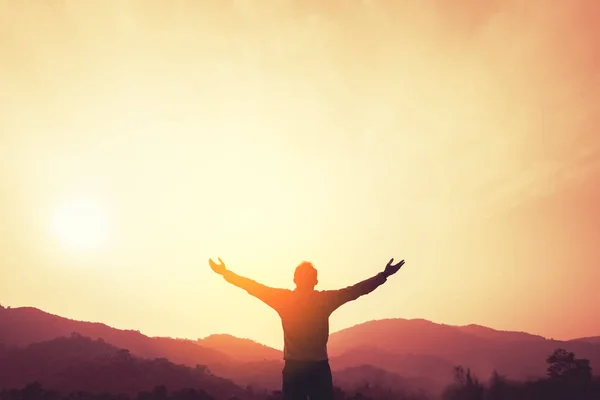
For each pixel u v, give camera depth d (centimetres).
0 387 16800
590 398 11206
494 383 12525
